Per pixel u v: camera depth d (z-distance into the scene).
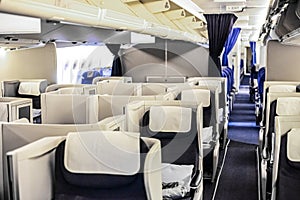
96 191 1.82
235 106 11.45
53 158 1.95
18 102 3.73
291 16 3.41
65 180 1.84
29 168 1.75
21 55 6.17
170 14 4.58
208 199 4.02
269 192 3.50
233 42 10.36
